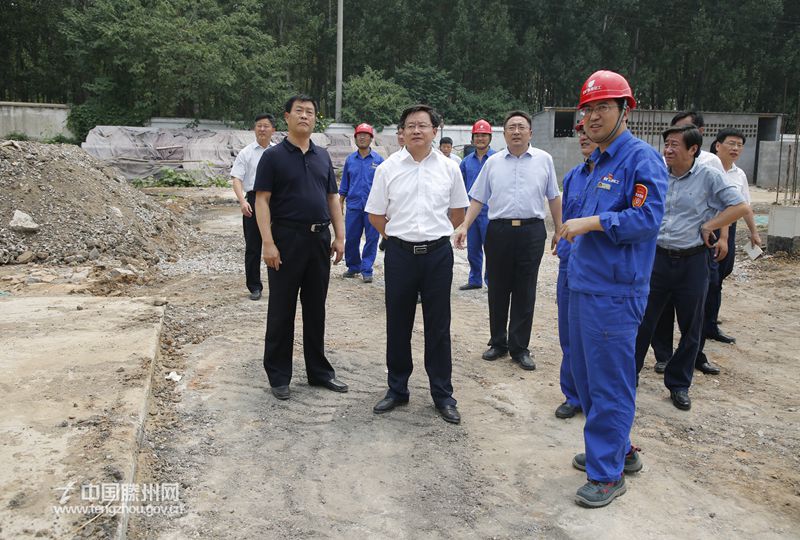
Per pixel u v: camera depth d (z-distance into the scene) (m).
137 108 27.72
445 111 32.62
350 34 33.75
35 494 2.71
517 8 35.72
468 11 34.56
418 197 4.10
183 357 5.11
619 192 3.08
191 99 28.61
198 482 3.29
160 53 26.30
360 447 3.76
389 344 4.29
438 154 4.22
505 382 4.93
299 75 36.25
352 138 27.48
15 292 6.65
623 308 3.11
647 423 4.22
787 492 3.35
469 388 4.79
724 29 33.12
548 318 6.81
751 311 7.14
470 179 7.85
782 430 4.14
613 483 3.21
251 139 25.06
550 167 5.23
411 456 3.66
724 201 4.36
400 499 3.20
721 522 3.06
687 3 34.88
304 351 4.60
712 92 34.56
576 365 3.34
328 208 4.65
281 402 4.37
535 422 4.20
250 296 7.12
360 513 3.07
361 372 4.99
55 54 30.39
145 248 9.17
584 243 3.19
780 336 6.22
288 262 4.30
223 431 3.89
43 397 3.71
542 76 36.03
